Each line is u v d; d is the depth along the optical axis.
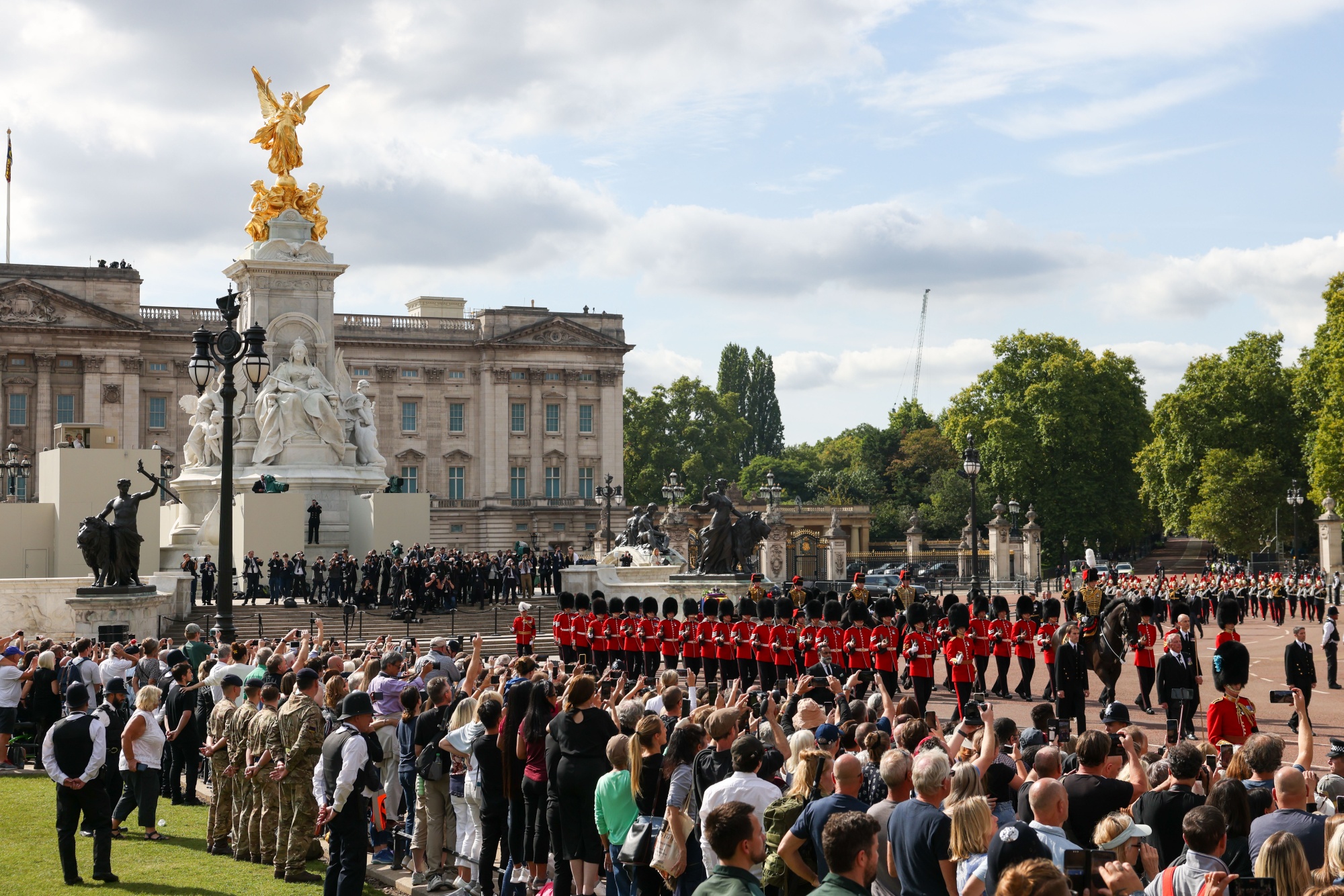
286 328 79.44
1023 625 39.44
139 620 48.31
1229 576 85.69
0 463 100.88
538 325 164.75
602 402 168.50
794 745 15.59
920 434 198.75
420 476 162.38
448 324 164.88
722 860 11.66
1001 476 139.50
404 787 22.30
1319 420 101.31
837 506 168.12
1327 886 10.77
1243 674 26.64
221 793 22.64
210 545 72.81
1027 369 142.25
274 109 81.75
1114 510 140.38
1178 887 12.17
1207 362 128.62
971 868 12.06
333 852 17.91
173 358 153.12
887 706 20.80
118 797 26.91
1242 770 15.33
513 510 162.75
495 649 54.44
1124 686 44.00
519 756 18.20
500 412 164.00
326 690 21.44
